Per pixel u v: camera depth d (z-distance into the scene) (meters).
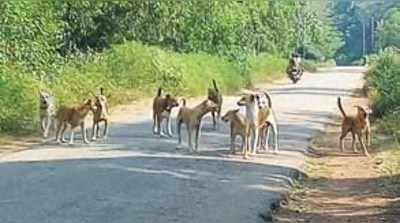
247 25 49.56
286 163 15.12
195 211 10.56
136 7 37.50
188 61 35.34
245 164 14.77
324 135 20.39
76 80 25.45
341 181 13.93
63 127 17.39
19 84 20.62
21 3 23.02
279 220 10.56
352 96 34.62
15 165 14.16
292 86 41.97
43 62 24.11
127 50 32.06
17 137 18.22
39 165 14.16
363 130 17.25
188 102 28.91
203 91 33.31
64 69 26.45
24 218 9.95
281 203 11.64
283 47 63.50
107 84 27.67
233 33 44.59
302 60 65.50
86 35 35.47
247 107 15.74
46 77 24.16
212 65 37.38
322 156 16.84
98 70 29.42
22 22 22.95
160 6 38.22
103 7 35.69
